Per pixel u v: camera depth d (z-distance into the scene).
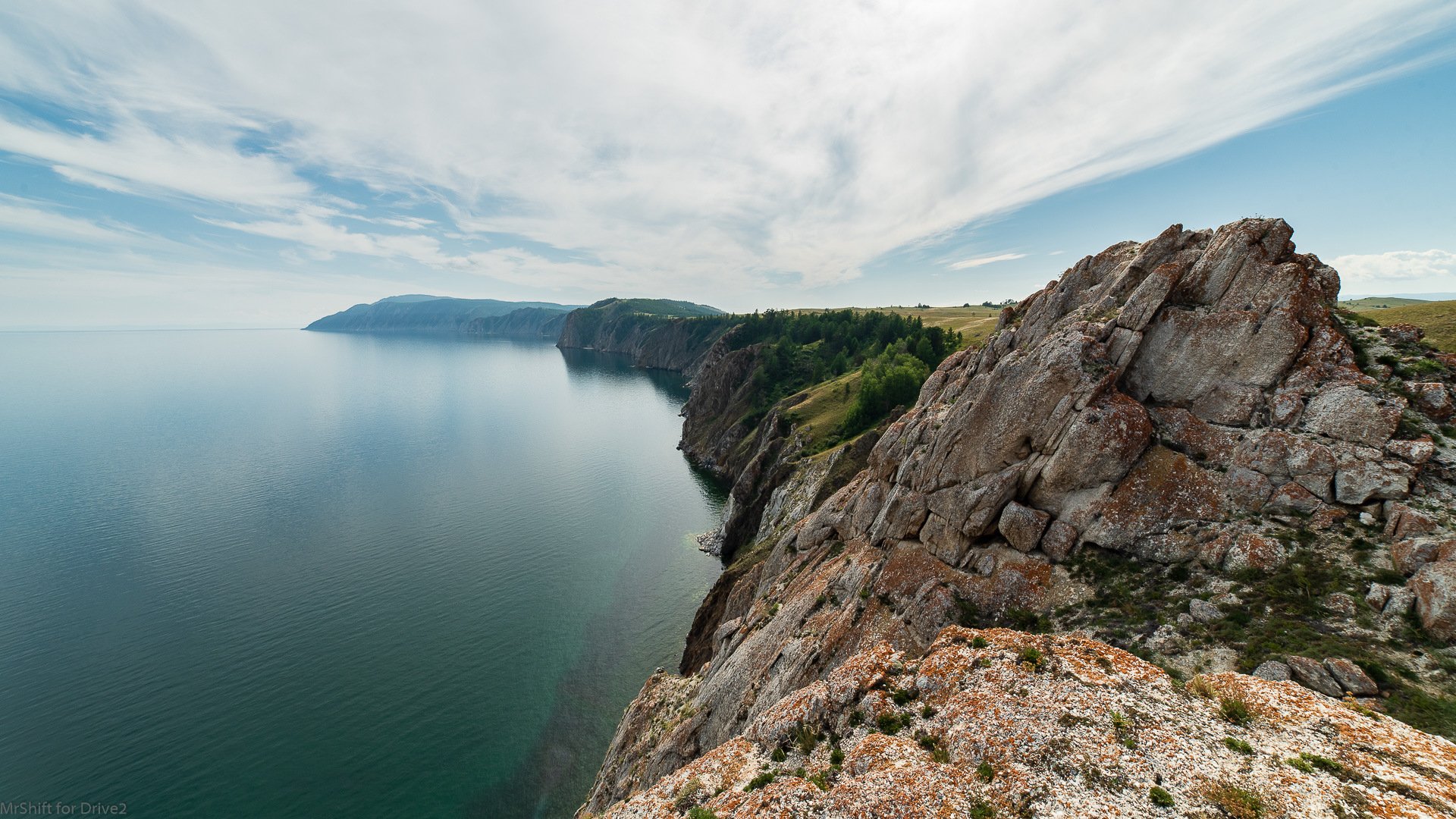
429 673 60.19
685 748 36.06
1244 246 31.62
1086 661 20.48
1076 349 33.31
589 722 53.59
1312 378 28.25
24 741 51.81
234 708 55.31
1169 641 23.84
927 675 21.70
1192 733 17.25
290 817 43.91
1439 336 38.97
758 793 19.19
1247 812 14.30
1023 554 31.69
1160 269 33.41
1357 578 22.83
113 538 95.06
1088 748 17.00
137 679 59.69
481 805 44.88
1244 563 25.33
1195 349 31.64
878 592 35.06
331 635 67.12
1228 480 28.19
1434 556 21.61
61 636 67.38
